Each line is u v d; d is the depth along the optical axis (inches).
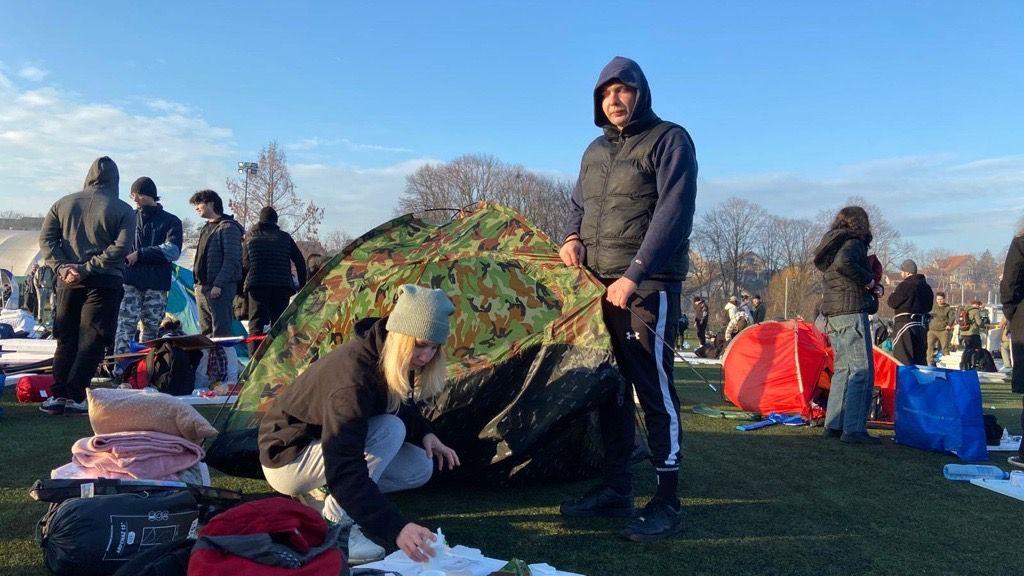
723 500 167.3
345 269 183.0
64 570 107.0
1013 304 218.4
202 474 136.6
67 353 241.3
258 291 354.0
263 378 165.3
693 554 131.6
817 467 202.7
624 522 148.0
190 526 116.0
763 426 264.1
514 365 158.9
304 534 90.7
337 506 120.9
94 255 237.3
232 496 123.6
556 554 129.6
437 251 182.5
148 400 134.1
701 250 2516.0
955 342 831.7
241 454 154.9
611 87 147.1
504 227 182.9
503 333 170.9
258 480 170.2
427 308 112.2
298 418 121.6
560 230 2064.5
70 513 107.5
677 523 141.0
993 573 127.5
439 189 2122.3
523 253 174.9
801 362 276.8
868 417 258.7
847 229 244.2
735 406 311.4
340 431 108.3
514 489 170.9
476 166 2130.9
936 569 128.5
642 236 149.8
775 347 290.7
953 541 143.3
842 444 236.2
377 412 121.9
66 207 237.9
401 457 135.9
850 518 156.2
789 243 2512.3
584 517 150.5
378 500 105.0
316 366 120.8
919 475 195.9
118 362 301.1
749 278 2529.5
